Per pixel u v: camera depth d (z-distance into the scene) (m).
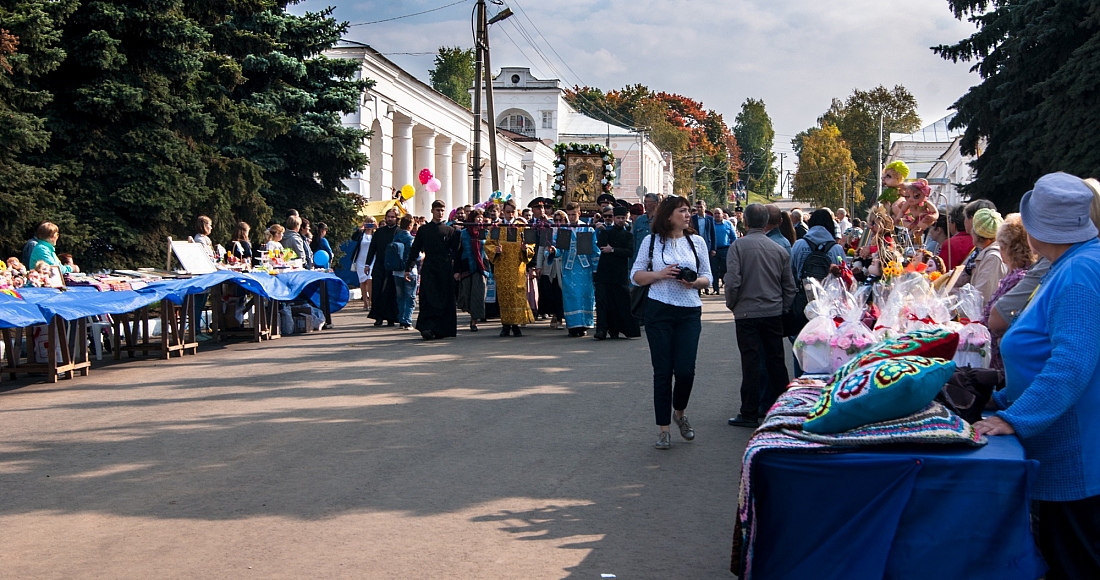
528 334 15.70
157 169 17.28
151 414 8.82
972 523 3.55
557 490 6.20
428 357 12.63
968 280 7.14
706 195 117.31
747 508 3.80
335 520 5.58
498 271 15.02
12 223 15.08
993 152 26.61
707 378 10.64
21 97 15.55
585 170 23.75
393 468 6.77
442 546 5.12
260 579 4.64
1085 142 21.94
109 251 17.14
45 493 6.23
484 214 16.98
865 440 3.71
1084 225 3.70
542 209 17.36
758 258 8.03
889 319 5.15
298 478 6.52
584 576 4.67
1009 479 3.51
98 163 17.05
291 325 16.11
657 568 4.79
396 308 16.95
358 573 4.71
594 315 15.92
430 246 14.86
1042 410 3.57
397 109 35.16
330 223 24.39
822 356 5.29
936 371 3.71
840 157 83.88
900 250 7.29
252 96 22.59
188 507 5.88
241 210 20.89
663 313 7.36
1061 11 23.45
